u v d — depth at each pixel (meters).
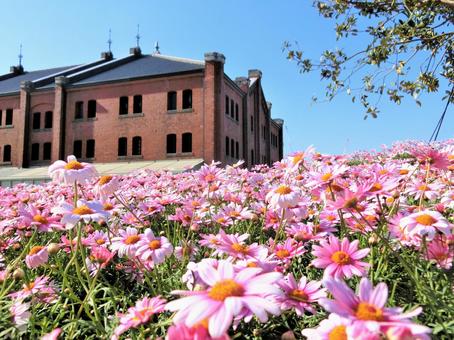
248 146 31.08
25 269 2.36
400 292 1.76
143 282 1.99
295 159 2.59
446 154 1.97
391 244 1.95
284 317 1.53
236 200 3.22
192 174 5.64
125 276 2.23
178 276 2.02
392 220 1.78
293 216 2.20
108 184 2.36
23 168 29.53
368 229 2.00
